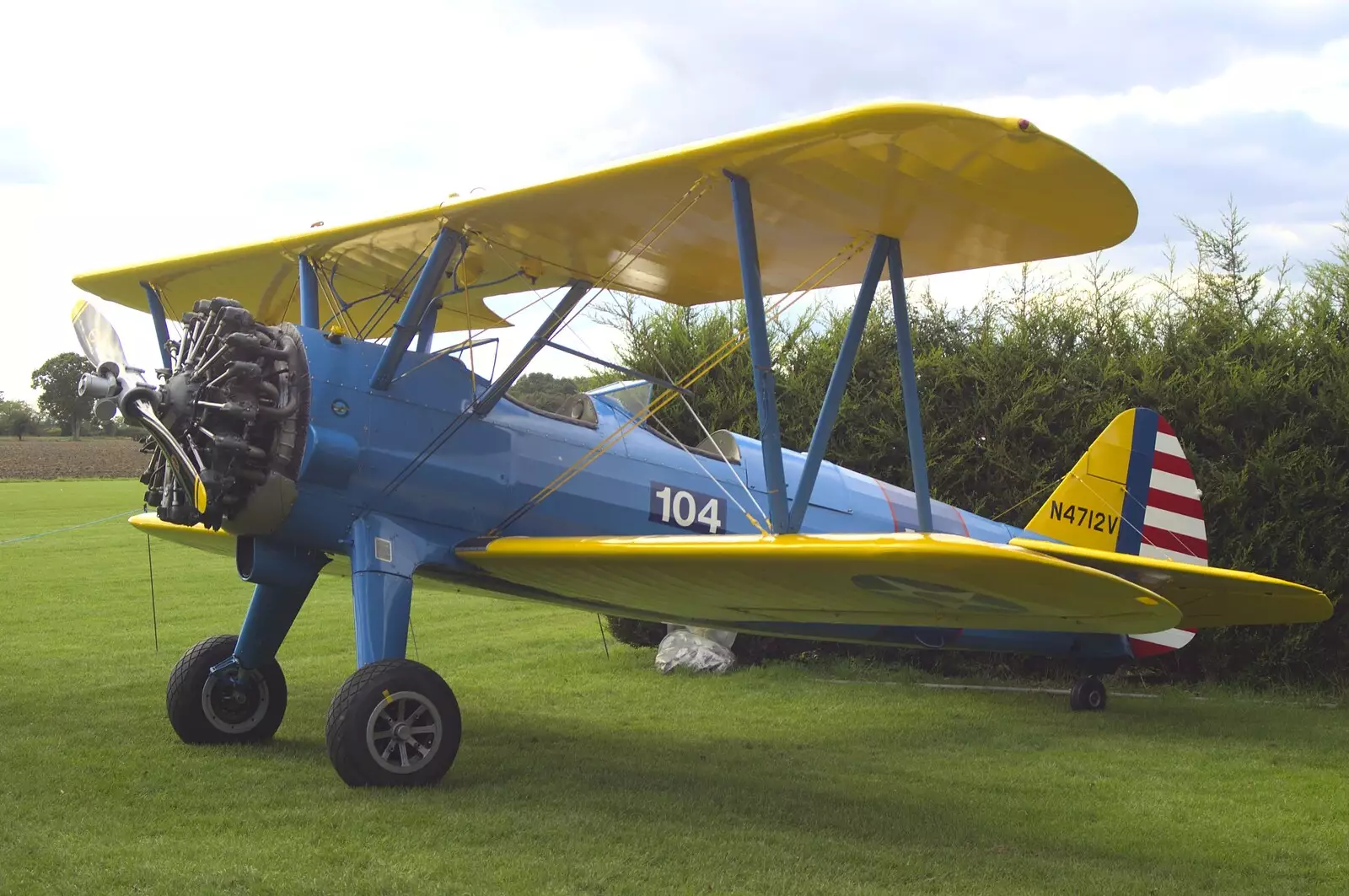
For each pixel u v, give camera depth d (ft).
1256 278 27.07
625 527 18.71
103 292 21.95
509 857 11.30
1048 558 11.74
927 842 12.78
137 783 14.11
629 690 23.72
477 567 17.11
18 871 10.49
